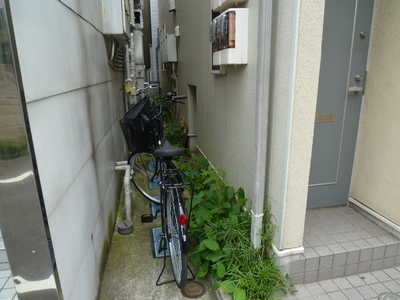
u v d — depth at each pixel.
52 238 1.37
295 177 2.02
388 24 2.28
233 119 3.02
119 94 4.57
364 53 2.47
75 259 1.71
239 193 2.76
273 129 2.12
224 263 2.29
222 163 3.58
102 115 2.94
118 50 3.84
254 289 2.04
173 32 7.71
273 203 2.21
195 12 4.85
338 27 2.37
